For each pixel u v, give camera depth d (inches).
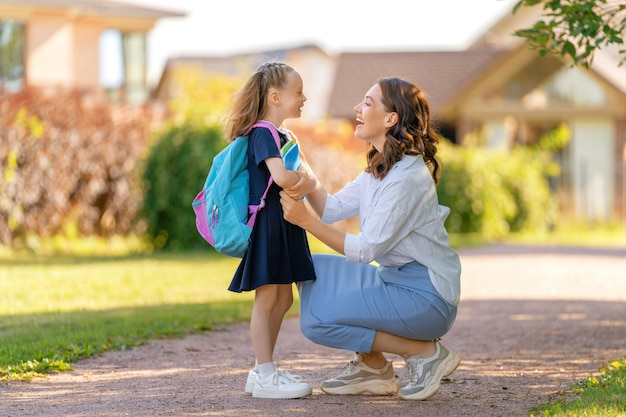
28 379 215.8
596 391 196.2
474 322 320.8
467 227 842.8
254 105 195.5
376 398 197.6
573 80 1067.9
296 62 1667.1
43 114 567.2
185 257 545.3
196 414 181.0
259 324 196.5
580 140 1075.9
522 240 808.3
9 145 549.0
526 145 1089.4
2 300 343.3
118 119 612.1
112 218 614.5
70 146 580.4
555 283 453.7
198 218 195.9
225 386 210.1
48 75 887.1
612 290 424.5
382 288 191.8
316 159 713.6
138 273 443.2
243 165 193.3
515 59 1066.7
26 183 558.3
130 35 951.6
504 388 210.7
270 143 190.1
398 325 190.5
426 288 190.7
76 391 204.4
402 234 190.4
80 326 285.0
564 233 936.9
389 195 188.7
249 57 1534.2
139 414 181.2
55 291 371.2
